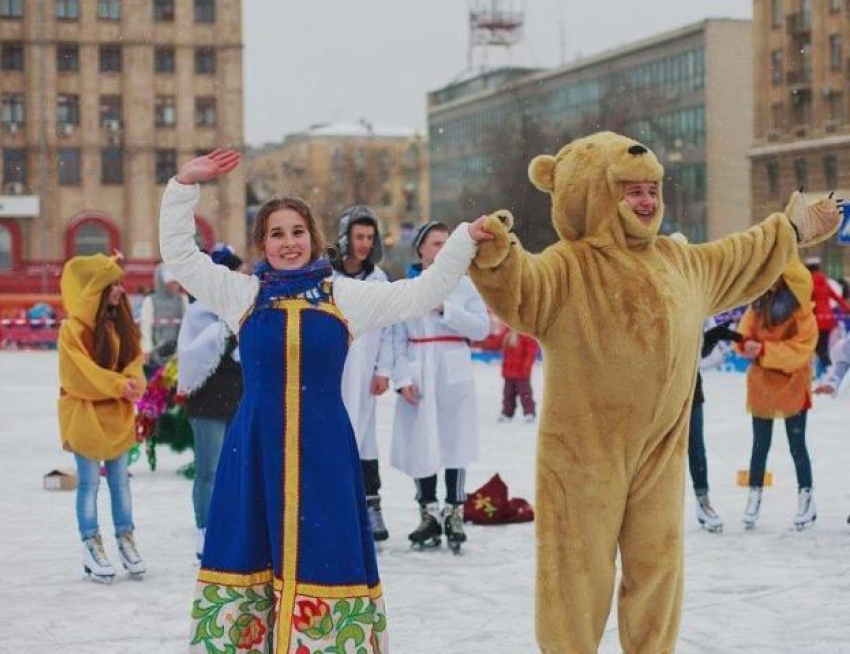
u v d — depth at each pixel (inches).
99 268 338.6
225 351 354.9
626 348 225.1
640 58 2962.6
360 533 225.0
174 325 730.2
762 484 406.6
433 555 372.2
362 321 229.1
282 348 225.6
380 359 382.3
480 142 3789.4
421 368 378.6
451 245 224.1
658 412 227.5
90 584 340.5
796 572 346.9
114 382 337.7
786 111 2450.8
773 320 399.9
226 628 222.4
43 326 1581.0
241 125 2723.9
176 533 409.1
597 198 231.9
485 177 3533.5
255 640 224.4
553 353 229.8
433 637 286.5
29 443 641.6
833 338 861.2
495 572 349.7
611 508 227.6
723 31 2748.5
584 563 227.8
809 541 387.2
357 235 371.9
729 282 243.1
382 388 380.8
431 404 377.1
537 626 230.5
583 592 227.9
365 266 374.9
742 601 315.9
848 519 401.4
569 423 227.8
